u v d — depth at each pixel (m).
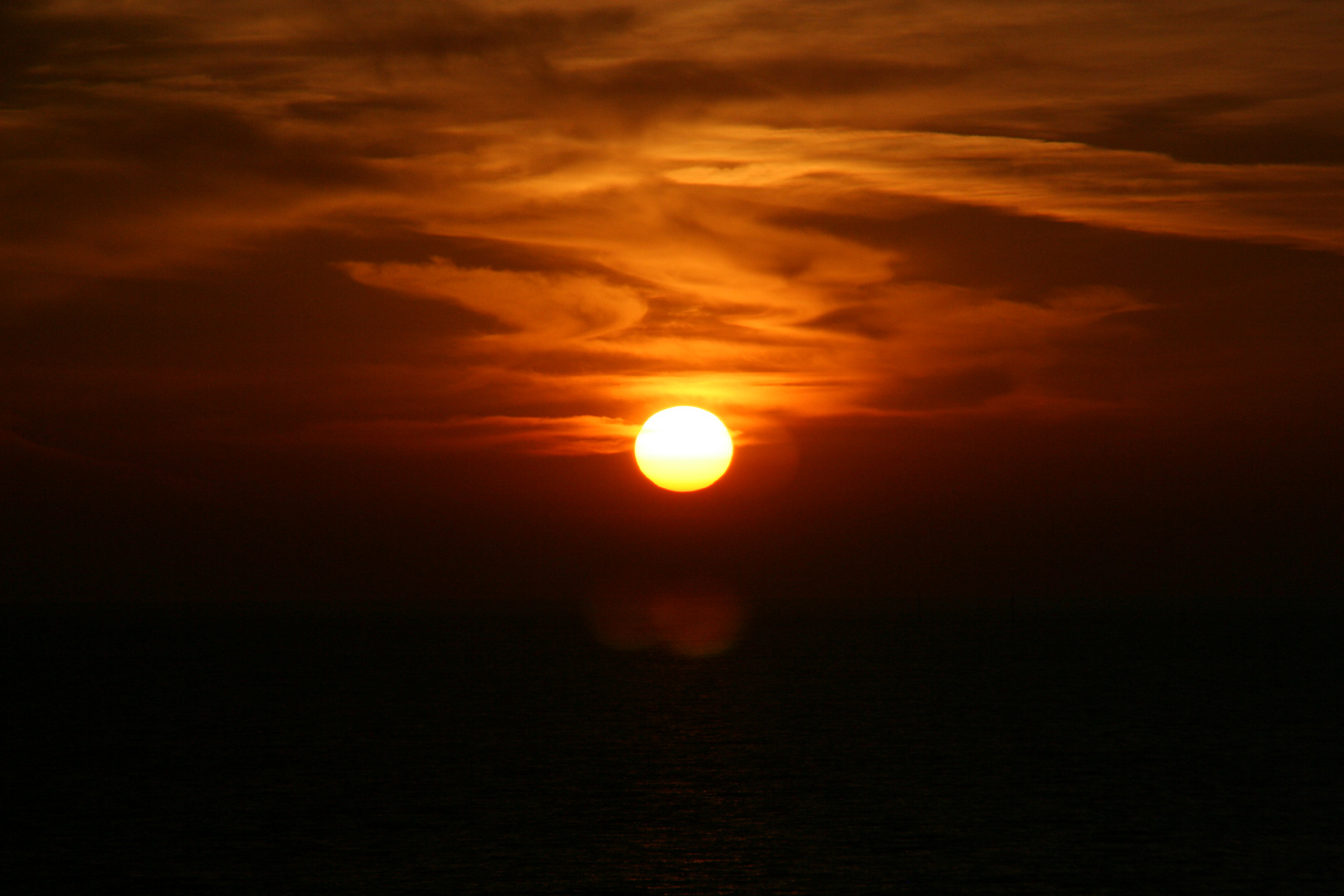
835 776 110.25
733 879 74.56
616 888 72.69
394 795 101.62
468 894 71.62
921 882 73.88
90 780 109.88
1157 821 90.56
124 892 72.50
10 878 75.50
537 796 100.25
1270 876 75.12
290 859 79.50
